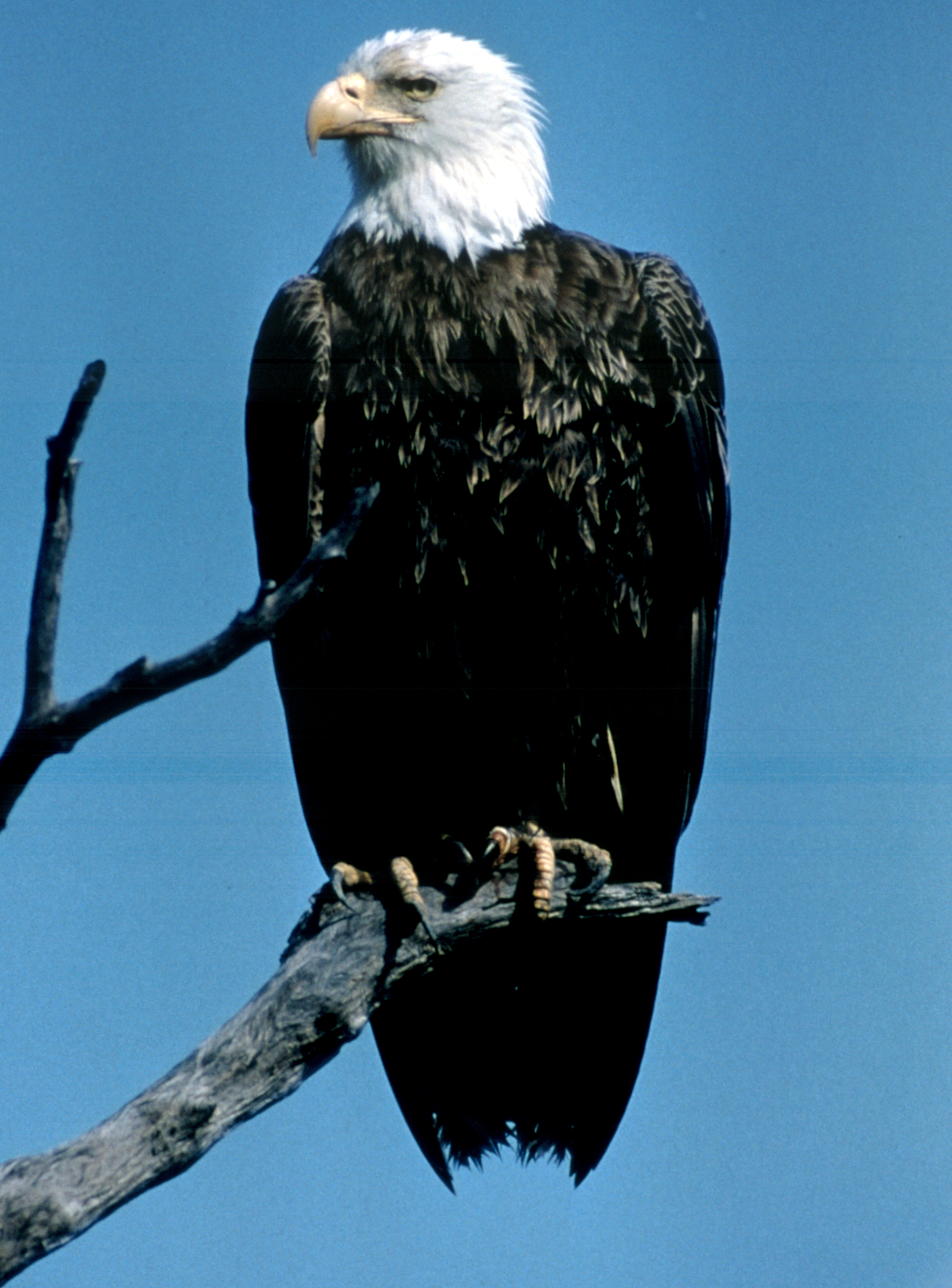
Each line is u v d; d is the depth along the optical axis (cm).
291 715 1033
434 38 1084
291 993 749
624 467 974
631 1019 1002
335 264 1014
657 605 1016
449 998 996
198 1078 702
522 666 1007
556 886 867
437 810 1048
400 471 962
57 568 460
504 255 992
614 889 870
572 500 966
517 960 984
